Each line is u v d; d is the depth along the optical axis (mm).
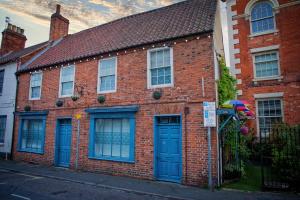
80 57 12453
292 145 7625
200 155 8500
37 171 11219
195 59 9188
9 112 15797
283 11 13391
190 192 7590
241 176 9336
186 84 9219
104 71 11734
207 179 8219
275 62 13453
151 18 13242
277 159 7887
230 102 9062
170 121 9578
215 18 10203
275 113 13047
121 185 8508
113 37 13133
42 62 14953
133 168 9867
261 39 13883
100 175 10312
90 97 11828
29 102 14664
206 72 8875
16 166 12617
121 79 10969
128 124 10594
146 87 10125
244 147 10656
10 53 20594
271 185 7949
